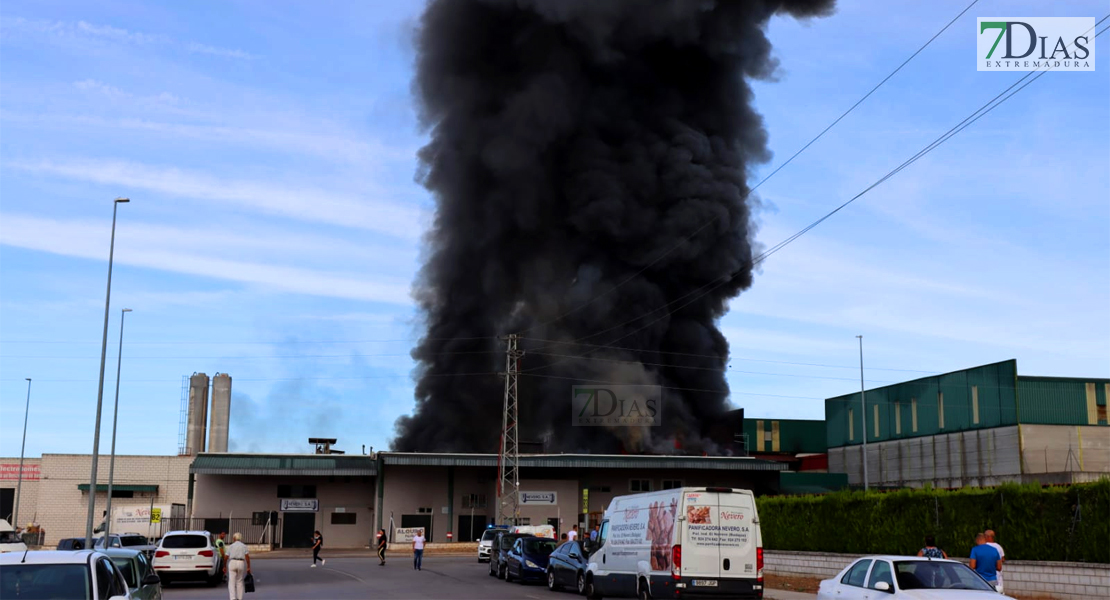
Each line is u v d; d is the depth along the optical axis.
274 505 62.34
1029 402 57.16
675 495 20.30
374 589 28.58
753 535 20.31
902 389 68.19
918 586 14.06
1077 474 52.16
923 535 25.88
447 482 62.94
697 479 63.47
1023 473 55.81
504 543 35.12
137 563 15.11
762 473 63.91
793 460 80.00
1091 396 58.22
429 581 32.62
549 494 61.78
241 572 21.80
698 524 20.03
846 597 14.98
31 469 72.88
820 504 31.23
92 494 34.03
